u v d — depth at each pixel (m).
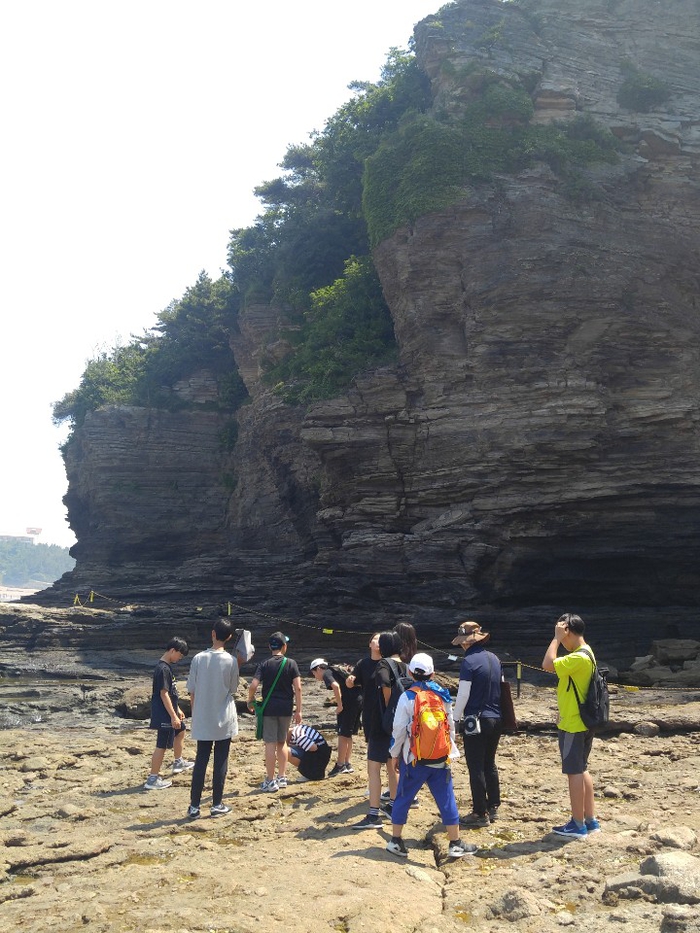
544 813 8.19
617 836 7.03
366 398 27.06
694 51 30.78
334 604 27.73
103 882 6.93
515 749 11.91
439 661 23.84
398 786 7.25
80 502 48.31
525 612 25.11
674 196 28.03
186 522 45.12
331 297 34.00
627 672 21.47
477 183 26.98
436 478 26.05
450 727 7.32
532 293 25.55
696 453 24.66
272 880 6.60
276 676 10.03
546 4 31.56
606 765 10.29
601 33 31.02
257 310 41.12
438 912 5.92
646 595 25.61
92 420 45.53
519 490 25.14
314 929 5.53
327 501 28.78
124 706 18.05
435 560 25.55
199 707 9.02
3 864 7.47
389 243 27.73
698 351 25.69
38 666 24.73
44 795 10.47
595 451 24.78
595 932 5.26
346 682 10.05
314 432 27.31
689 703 15.55
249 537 41.94
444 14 31.53
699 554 24.86
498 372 25.50
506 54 30.06
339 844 7.49
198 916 5.84
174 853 7.77
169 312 50.28
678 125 28.94
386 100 34.12
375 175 28.62
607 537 25.02
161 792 10.25
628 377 25.41
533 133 27.97
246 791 10.08
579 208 26.86
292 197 46.50
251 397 43.69
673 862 5.90
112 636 27.67
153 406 46.41
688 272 27.34
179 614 28.98
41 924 5.95
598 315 25.45
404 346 27.28
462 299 26.31
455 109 28.81
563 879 6.25
